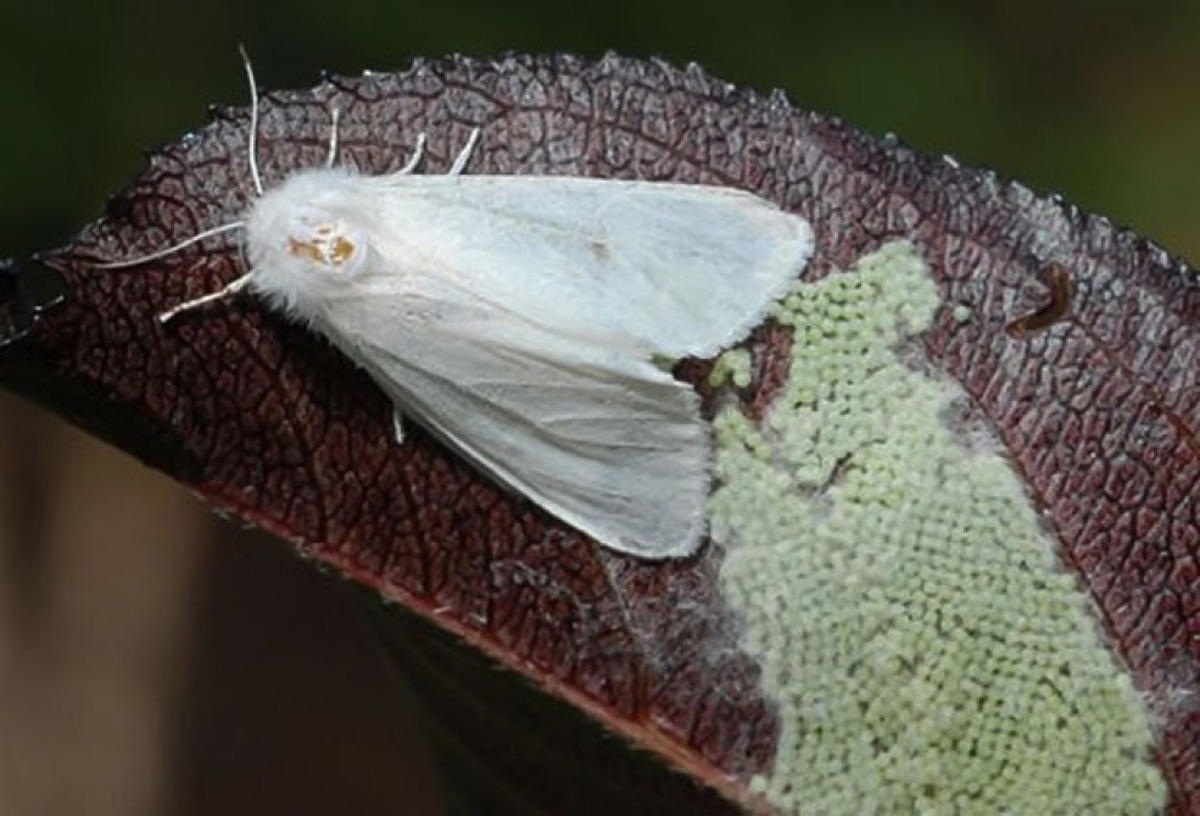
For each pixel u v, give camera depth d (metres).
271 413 0.19
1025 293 0.19
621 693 0.18
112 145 0.29
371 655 0.32
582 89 0.19
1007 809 0.18
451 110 0.19
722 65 0.30
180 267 0.19
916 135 0.30
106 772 0.30
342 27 0.29
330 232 0.18
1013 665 0.18
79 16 0.29
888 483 0.19
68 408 0.18
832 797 0.18
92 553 0.31
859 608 0.19
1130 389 0.19
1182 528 0.18
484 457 0.19
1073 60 0.30
